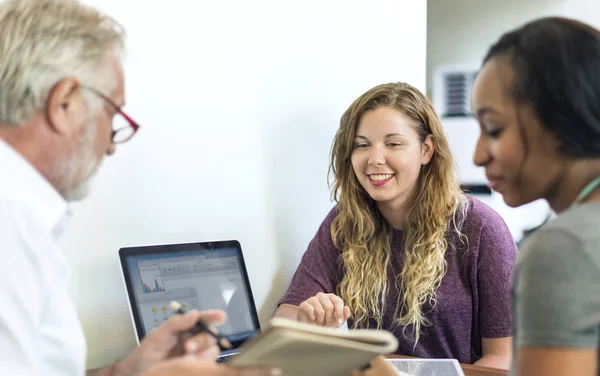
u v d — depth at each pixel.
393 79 2.29
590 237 0.77
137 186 1.65
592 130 0.82
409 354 1.85
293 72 2.00
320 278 1.92
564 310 0.76
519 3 3.87
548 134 0.84
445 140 1.88
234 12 1.84
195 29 1.75
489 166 0.91
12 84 0.98
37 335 0.93
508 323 1.80
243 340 1.71
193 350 1.12
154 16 1.67
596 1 3.81
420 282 1.81
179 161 1.73
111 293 1.60
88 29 1.05
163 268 1.62
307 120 2.04
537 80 0.83
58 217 1.02
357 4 2.15
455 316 1.82
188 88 1.74
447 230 1.85
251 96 1.89
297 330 0.88
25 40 0.99
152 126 1.67
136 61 1.63
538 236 0.81
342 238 1.95
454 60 3.93
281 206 1.98
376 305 1.87
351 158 1.90
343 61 2.13
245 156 1.88
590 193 0.83
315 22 2.04
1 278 0.90
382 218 1.94
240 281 1.76
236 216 1.86
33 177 0.99
